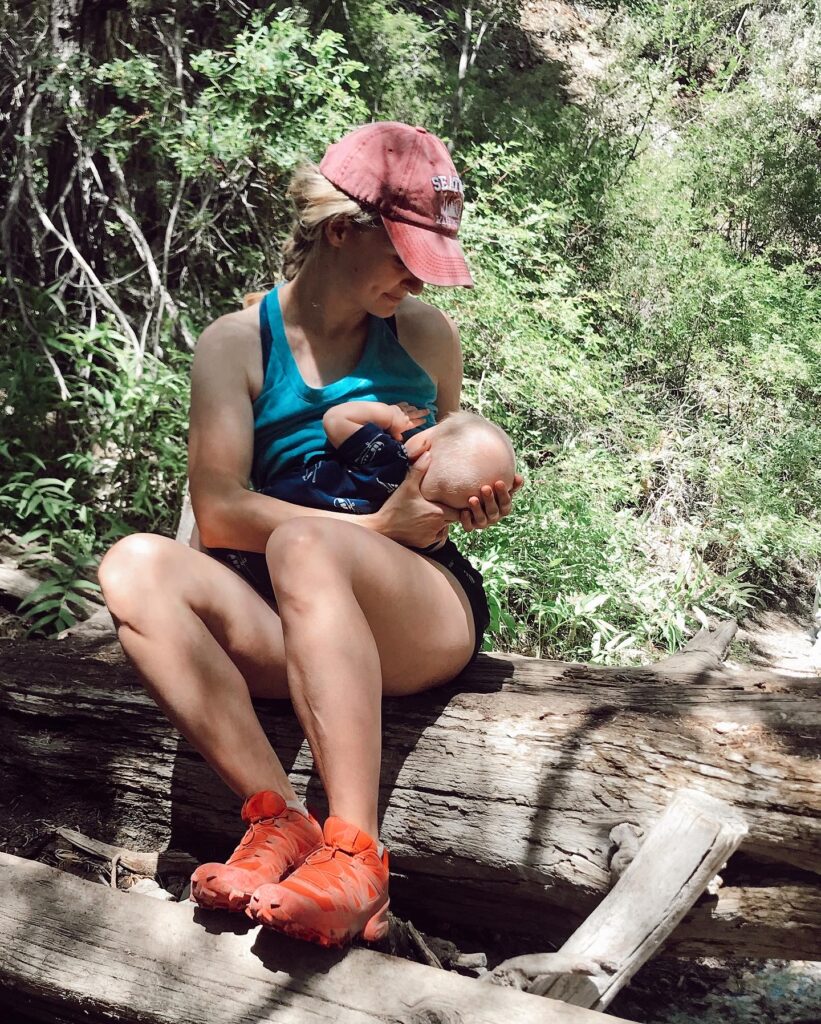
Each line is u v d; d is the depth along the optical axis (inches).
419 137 90.7
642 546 254.1
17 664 116.5
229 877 77.3
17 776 113.7
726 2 463.5
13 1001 81.4
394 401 98.3
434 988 73.5
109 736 110.0
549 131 361.4
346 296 94.0
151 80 233.0
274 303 97.7
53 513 181.6
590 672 105.9
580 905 89.5
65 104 239.9
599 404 266.7
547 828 90.4
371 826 81.0
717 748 90.4
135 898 82.4
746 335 326.6
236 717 87.0
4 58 249.1
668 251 344.8
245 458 95.0
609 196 348.8
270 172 241.6
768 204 409.1
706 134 416.2
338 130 239.6
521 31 450.3
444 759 96.0
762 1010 98.3
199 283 264.5
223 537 94.1
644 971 102.4
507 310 256.4
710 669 110.8
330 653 81.8
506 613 193.8
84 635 127.3
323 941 74.4
